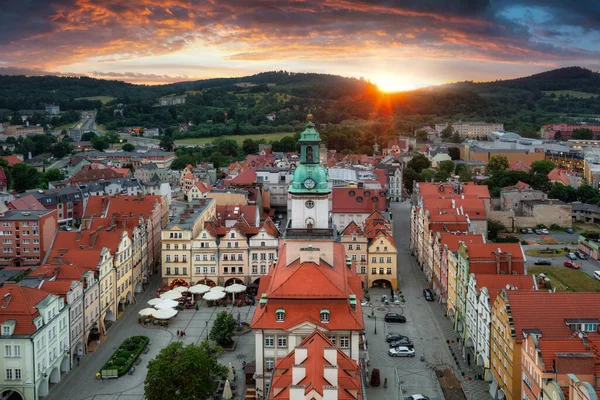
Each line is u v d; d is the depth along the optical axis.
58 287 129.88
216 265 181.62
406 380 125.56
